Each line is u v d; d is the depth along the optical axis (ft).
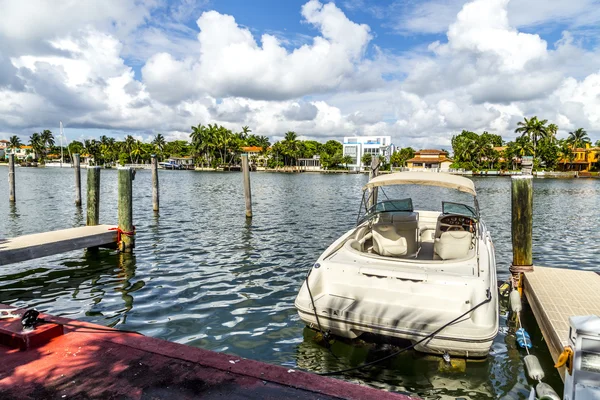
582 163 295.07
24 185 131.64
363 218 26.32
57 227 51.62
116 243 36.17
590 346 8.50
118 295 24.85
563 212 74.43
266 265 32.22
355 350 17.54
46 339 11.87
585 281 22.27
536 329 20.39
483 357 15.99
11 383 9.70
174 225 52.54
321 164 405.39
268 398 9.19
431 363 16.43
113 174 245.04
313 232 48.11
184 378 9.99
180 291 25.62
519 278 24.04
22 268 30.78
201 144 392.06
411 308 16.28
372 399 9.16
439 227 23.86
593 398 8.39
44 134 472.44
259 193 115.65
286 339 18.84
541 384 13.26
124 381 9.84
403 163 363.76
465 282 16.39
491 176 283.59
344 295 17.63
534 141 279.28
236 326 20.31
